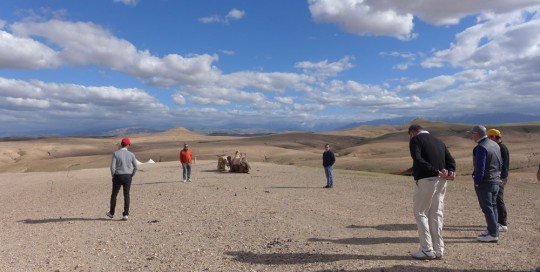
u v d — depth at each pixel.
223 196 15.30
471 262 6.40
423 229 6.61
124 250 8.20
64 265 7.35
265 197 14.77
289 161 92.00
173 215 11.63
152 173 28.30
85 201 15.70
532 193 15.91
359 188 17.84
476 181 7.57
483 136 7.73
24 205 15.92
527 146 74.94
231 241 8.38
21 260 7.79
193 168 32.72
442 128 195.62
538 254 6.76
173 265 6.99
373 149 128.38
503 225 8.60
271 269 6.47
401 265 6.30
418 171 6.66
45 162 94.62
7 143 191.88
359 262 6.54
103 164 82.56
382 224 9.51
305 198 14.42
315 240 8.09
